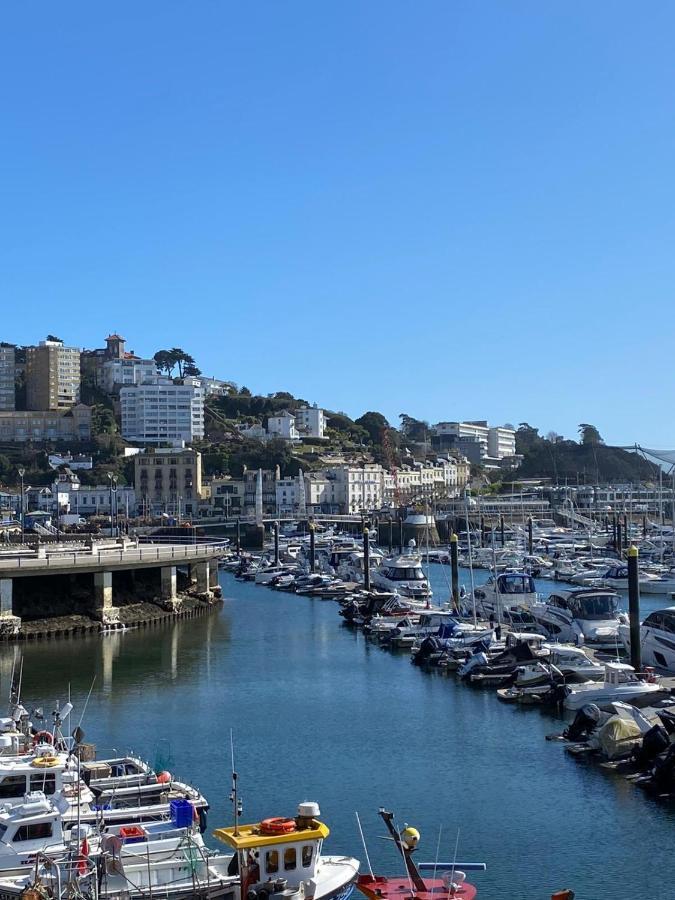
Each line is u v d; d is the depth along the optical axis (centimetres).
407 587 12644
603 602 8731
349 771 5138
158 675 7794
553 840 4200
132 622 10762
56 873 3098
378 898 3216
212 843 4056
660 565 15275
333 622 11181
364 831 4309
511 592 10225
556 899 3141
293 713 6419
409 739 5741
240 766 5228
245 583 16275
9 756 3944
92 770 4238
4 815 3422
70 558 10525
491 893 3728
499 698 6775
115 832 3472
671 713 5222
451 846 4153
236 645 9406
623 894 3719
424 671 7944
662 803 4597
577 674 6744
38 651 9012
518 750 5475
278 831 3200
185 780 4981
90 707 6600
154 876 3228
